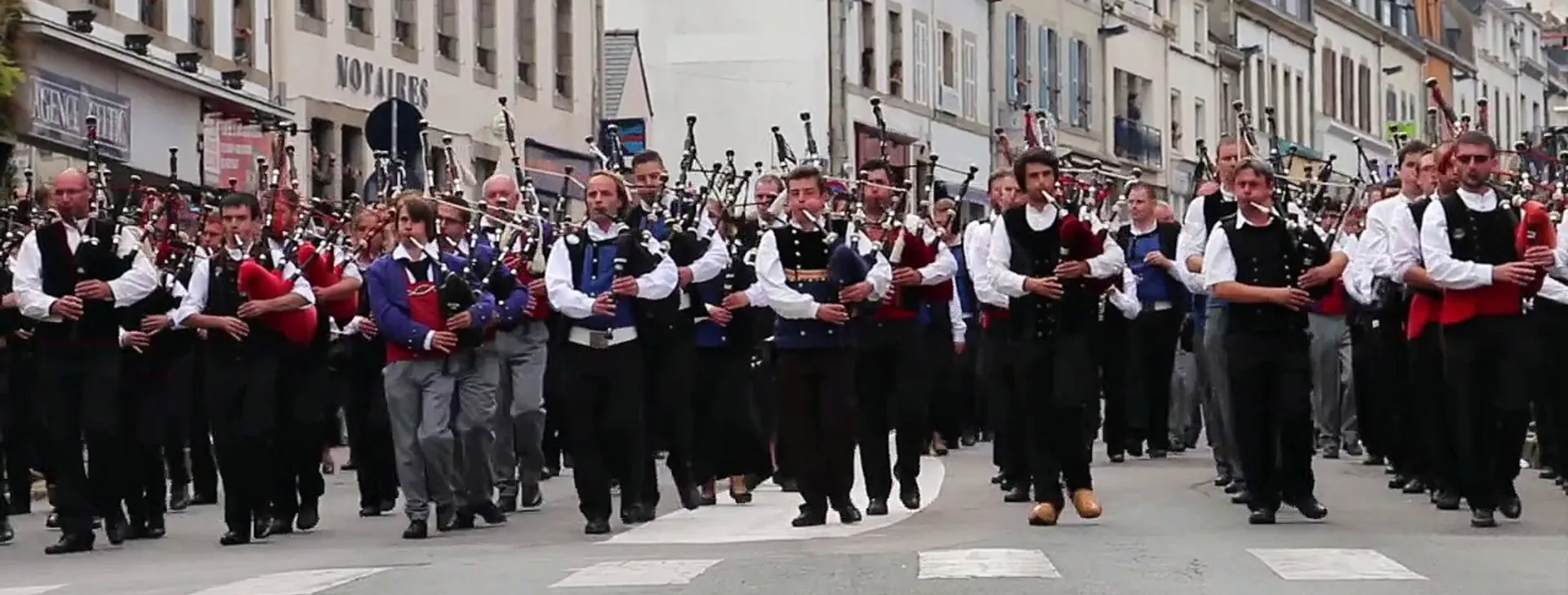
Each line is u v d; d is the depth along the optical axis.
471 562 20.06
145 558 22.67
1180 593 16.88
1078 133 101.06
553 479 32.09
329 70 56.88
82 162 45.66
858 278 23.17
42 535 26.06
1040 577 17.75
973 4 92.50
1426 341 24.23
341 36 57.47
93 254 23.31
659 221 25.80
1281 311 22.52
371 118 40.03
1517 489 27.52
